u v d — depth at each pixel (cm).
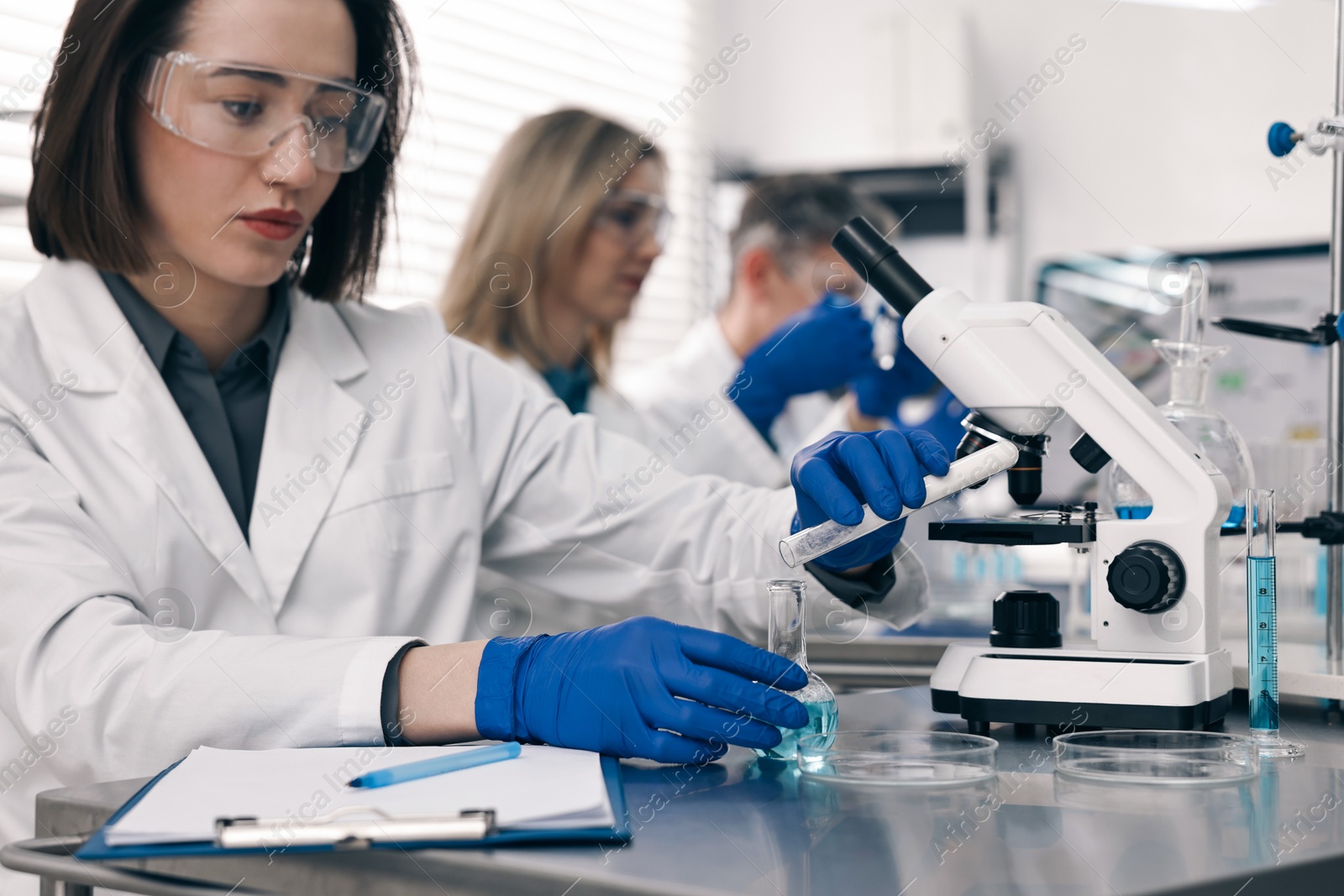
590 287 271
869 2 433
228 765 87
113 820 74
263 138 136
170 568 139
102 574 120
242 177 138
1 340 142
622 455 180
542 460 176
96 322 147
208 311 152
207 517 143
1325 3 360
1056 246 404
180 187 140
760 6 449
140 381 145
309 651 105
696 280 449
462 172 358
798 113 445
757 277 336
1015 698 100
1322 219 364
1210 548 101
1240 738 88
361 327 174
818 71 442
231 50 137
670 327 438
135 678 105
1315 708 116
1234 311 318
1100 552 103
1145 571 98
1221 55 378
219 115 134
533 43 387
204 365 153
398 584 157
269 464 152
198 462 145
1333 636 122
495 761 89
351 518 154
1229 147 379
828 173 413
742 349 337
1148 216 391
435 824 69
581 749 95
